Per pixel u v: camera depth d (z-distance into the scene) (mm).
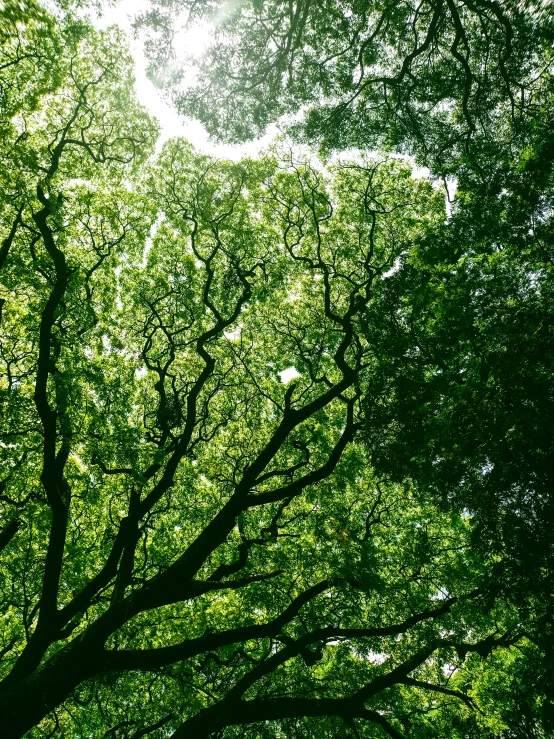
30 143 13875
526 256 9266
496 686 15805
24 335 13938
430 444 10641
